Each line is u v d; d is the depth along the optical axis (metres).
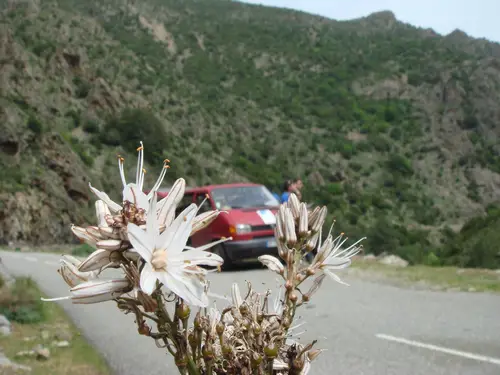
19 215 54.19
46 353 6.64
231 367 1.45
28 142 61.31
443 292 10.63
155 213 1.28
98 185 65.69
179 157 97.81
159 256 1.28
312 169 120.50
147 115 90.62
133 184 1.36
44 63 94.50
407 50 182.88
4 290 9.29
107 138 87.44
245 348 1.48
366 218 109.19
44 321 8.59
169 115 113.31
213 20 193.50
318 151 127.88
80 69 98.94
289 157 122.56
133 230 1.25
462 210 123.12
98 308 9.99
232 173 104.88
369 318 8.59
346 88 163.00
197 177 96.25
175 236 1.30
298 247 1.59
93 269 1.27
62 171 61.47
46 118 83.69
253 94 148.38
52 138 63.91
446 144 144.00
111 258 1.28
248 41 183.38
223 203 14.80
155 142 90.31
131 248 1.29
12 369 6.00
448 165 137.75
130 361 6.66
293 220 1.58
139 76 120.00
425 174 133.12
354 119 145.88
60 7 124.38
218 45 176.12
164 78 131.75
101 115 93.44
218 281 11.76
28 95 85.12
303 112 146.00
